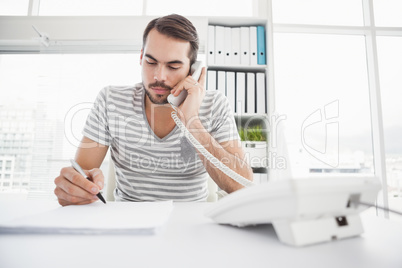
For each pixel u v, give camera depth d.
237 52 1.86
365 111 2.21
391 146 2.11
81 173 0.62
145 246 0.31
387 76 2.20
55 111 2.14
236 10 2.33
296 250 0.30
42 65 2.18
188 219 0.47
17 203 0.69
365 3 2.29
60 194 0.60
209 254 0.28
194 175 1.00
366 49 2.29
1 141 2.17
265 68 1.86
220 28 1.87
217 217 0.42
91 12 2.29
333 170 2.07
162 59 0.91
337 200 0.32
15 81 2.25
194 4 2.33
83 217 0.42
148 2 2.30
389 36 2.27
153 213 0.47
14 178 2.14
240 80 1.79
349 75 2.24
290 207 0.30
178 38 0.90
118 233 0.35
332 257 0.28
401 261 0.27
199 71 0.97
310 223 0.32
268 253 0.29
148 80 0.94
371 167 2.16
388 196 2.05
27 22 2.16
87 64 2.21
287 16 2.27
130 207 0.54
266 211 0.33
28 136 2.18
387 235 0.37
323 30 2.29
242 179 0.73
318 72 2.22
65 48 2.24
